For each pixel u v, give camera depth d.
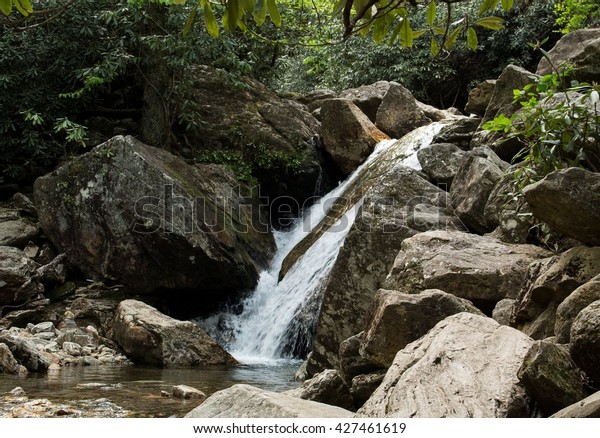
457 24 3.09
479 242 6.73
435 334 4.35
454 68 19.81
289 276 11.45
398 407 3.70
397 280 6.62
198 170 12.48
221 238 11.09
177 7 12.74
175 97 14.02
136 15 12.93
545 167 6.02
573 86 6.29
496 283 6.21
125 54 12.94
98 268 11.23
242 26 2.71
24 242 11.61
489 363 3.92
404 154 11.71
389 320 5.30
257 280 11.67
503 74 9.95
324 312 7.89
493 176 7.77
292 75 25.06
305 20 16.88
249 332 11.20
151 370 8.49
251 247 12.14
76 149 13.80
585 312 3.56
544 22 17.98
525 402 3.61
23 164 13.70
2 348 7.82
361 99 16.06
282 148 14.20
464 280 6.23
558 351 3.62
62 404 5.83
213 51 13.38
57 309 10.72
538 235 6.82
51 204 11.52
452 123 11.30
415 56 19.17
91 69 12.92
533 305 5.16
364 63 19.55
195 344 9.26
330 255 10.70
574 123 5.86
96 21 12.99
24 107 13.13
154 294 11.27
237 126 14.41
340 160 13.78
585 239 4.95
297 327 10.25
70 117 13.73
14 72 13.00
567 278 4.91
